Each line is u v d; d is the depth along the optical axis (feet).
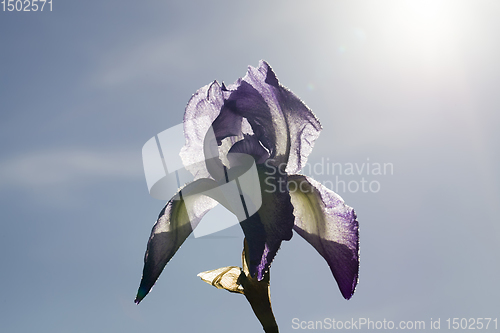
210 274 1.68
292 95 1.62
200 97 1.60
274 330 1.57
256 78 1.59
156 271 1.51
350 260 1.56
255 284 1.58
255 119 1.57
